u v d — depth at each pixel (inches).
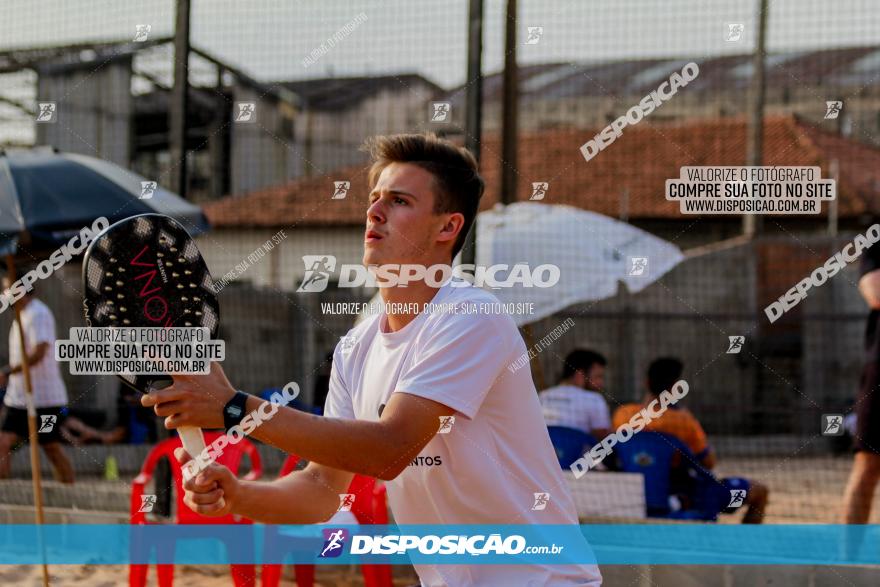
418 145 126.1
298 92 930.1
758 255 826.2
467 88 347.3
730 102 1069.1
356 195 750.5
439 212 125.0
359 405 129.1
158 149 774.5
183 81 411.5
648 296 776.9
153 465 281.3
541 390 393.1
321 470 127.6
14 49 482.0
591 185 949.2
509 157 406.6
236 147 888.9
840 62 1068.5
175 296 98.7
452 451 117.3
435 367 114.0
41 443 435.8
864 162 1011.9
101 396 604.1
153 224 97.5
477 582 121.8
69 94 633.0
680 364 352.2
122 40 430.9
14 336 444.1
